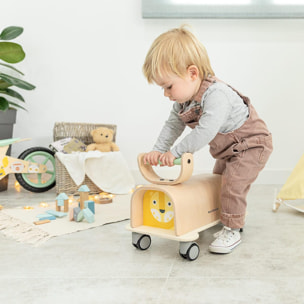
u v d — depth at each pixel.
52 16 2.36
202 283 0.89
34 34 2.37
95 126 2.20
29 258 1.05
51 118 2.40
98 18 2.36
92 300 0.81
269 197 1.91
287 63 2.31
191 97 1.15
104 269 0.97
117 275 0.94
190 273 0.95
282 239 1.23
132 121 2.39
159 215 1.12
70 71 2.38
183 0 2.24
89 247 1.14
